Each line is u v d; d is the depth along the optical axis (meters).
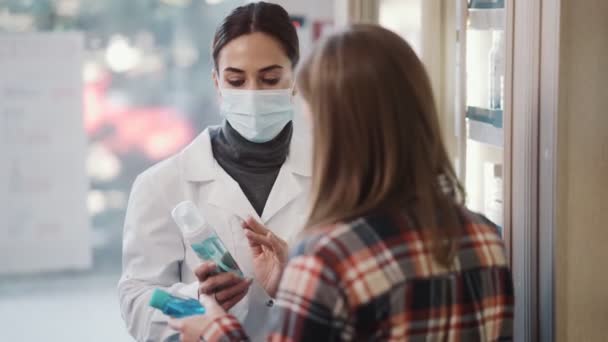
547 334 1.54
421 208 1.10
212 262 1.47
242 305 1.73
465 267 1.14
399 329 1.07
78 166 4.76
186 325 1.30
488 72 1.94
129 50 5.00
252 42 1.71
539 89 1.53
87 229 4.85
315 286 1.05
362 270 1.06
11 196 4.71
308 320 1.05
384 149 1.09
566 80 1.45
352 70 1.08
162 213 1.79
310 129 1.15
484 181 2.00
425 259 1.09
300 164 1.85
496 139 1.87
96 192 5.15
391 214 1.10
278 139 1.84
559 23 1.44
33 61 4.61
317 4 3.38
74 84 4.68
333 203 1.11
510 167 1.66
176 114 5.13
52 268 4.84
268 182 1.83
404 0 2.55
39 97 4.65
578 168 1.47
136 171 5.16
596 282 1.50
